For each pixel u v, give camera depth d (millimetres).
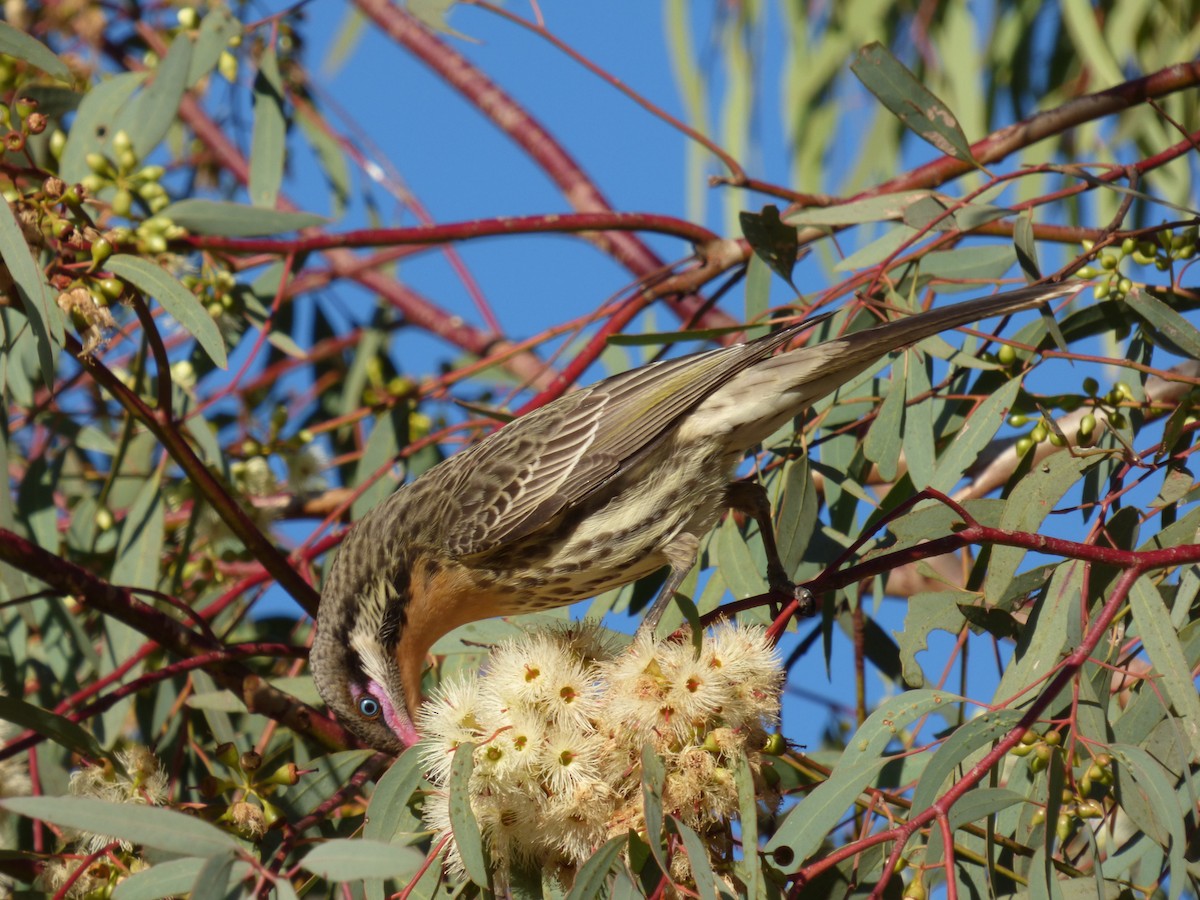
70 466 13266
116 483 12094
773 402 9750
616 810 7031
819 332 10797
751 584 9703
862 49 9945
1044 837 7355
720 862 6969
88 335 8906
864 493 9859
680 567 9984
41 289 8266
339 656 10477
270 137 11852
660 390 10023
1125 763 7203
